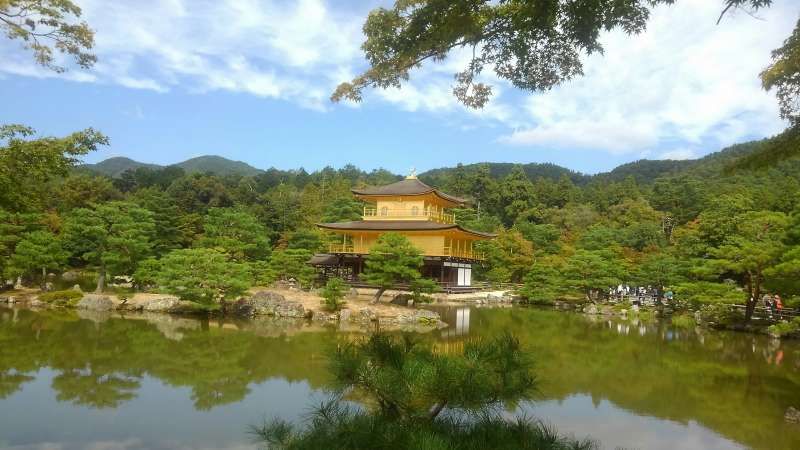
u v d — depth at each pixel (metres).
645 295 57.78
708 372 22.48
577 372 21.94
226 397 16.69
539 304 55.91
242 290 36.44
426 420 5.48
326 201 96.56
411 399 5.44
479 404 5.34
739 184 87.44
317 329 31.41
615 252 63.25
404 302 44.44
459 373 5.35
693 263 43.16
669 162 177.12
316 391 17.38
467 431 5.50
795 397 18.44
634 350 27.92
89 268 59.28
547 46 7.93
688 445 13.45
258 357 22.84
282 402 16.12
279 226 80.69
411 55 7.88
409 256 41.06
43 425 13.86
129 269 44.34
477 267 72.00
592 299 52.56
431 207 62.66
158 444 12.58
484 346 5.93
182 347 24.86
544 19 7.33
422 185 62.09
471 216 90.06
